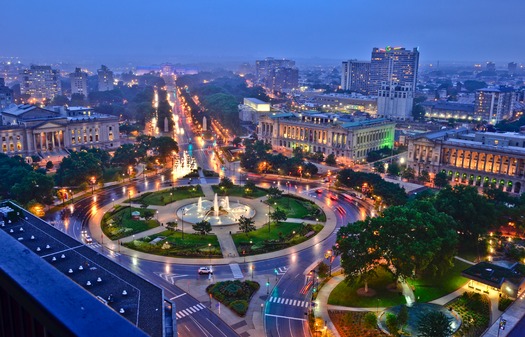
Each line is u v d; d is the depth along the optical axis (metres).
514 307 132.00
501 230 192.00
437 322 105.25
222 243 176.38
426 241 136.75
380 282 145.25
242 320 124.25
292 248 173.25
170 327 91.44
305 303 133.75
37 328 14.65
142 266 156.12
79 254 117.88
